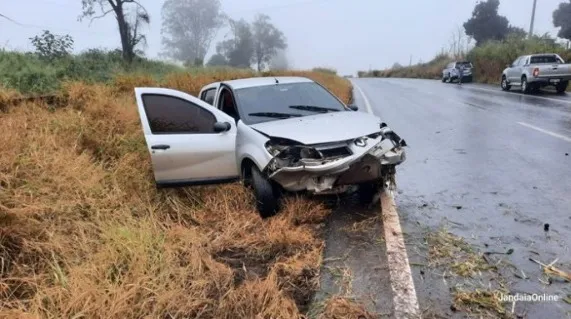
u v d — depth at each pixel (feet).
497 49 103.14
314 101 18.93
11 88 28.19
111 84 36.73
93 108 23.67
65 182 15.33
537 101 49.88
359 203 16.94
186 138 16.67
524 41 96.48
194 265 11.94
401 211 16.07
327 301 10.58
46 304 10.19
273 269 11.93
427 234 13.94
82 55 55.62
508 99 54.08
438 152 25.54
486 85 88.99
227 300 10.61
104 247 12.17
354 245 13.48
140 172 18.39
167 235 13.50
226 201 16.61
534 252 12.48
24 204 13.23
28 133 18.78
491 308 9.95
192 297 10.62
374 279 11.46
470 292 10.60
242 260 12.95
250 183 16.85
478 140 28.43
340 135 14.85
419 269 11.82
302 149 14.39
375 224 14.93
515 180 19.30
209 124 17.13
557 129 30.63
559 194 17.22
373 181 15.51
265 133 15.51
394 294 10.71
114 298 10.01
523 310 9.84
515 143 26.86
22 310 9.77
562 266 11.67
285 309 10.08
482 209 15.98
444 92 72.23
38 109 23.86
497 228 14.23
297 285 11.39
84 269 11.01
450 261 12.15
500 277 11.22
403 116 41.81
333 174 14.26
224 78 47.65
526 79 61.05
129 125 22.16
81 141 19.66
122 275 11.14
